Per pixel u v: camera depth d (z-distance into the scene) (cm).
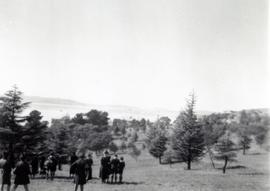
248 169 3688
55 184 1897
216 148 3928
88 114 14088
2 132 2400
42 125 2686
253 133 7275
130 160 6844
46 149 3164
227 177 2703
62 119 12619
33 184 1888
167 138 5788
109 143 9194
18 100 2583
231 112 12256
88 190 1641
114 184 1959
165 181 2273
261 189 1898
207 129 6353
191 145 4338
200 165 4703
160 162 5719
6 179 1441
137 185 1927
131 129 13938
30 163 2538
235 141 6322
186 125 4472
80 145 7788
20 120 2570
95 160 7125
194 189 1805
